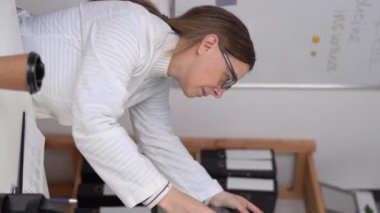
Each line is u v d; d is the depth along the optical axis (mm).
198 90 1025
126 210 1708
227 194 1219
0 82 599
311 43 1730
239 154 1868
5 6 815
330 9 1662
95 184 1785
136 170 859
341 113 1887
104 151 843
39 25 985
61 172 2086
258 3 1656
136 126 1241
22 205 658
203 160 1832
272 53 1754
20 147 855
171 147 1229
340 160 2018
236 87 1817
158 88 1167
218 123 1921
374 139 1948
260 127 1933
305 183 1979
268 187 1770
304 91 1836
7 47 802
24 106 896
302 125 1923
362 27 1692
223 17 961
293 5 1657
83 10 973
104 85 839
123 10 931
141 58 909
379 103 1853
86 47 885
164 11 1657
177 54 980
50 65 950
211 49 956
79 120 834
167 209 907
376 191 2076
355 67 1773
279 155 2004
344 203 2004
